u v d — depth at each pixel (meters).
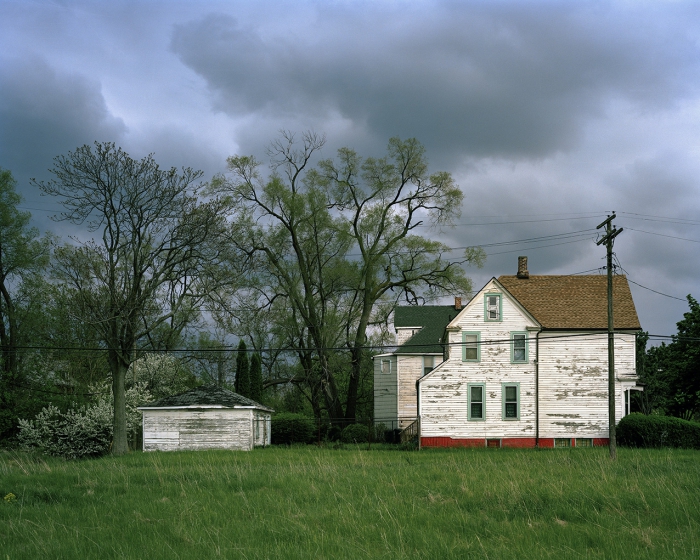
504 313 41.94
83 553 12.72
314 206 49.12
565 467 23.48
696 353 43.97
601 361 41.59
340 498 17.83
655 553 12.31
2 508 16.97
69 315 38.41
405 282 51.12
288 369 58.72
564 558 12.11
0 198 51.44
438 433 41.19
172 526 14.73
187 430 41.44
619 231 30.72
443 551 12.62
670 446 36.28
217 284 38.25
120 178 36.03
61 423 37.03
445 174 50.81
